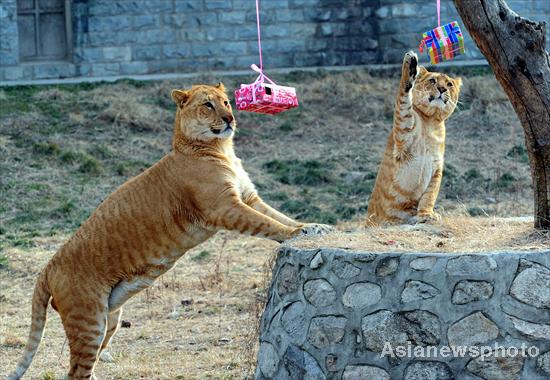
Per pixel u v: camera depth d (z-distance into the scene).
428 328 6.95
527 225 8.11
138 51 20.31
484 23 7.57
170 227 8.41
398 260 7.12
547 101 7.56
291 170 16.55
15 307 11.76
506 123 18.00
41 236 14.22
